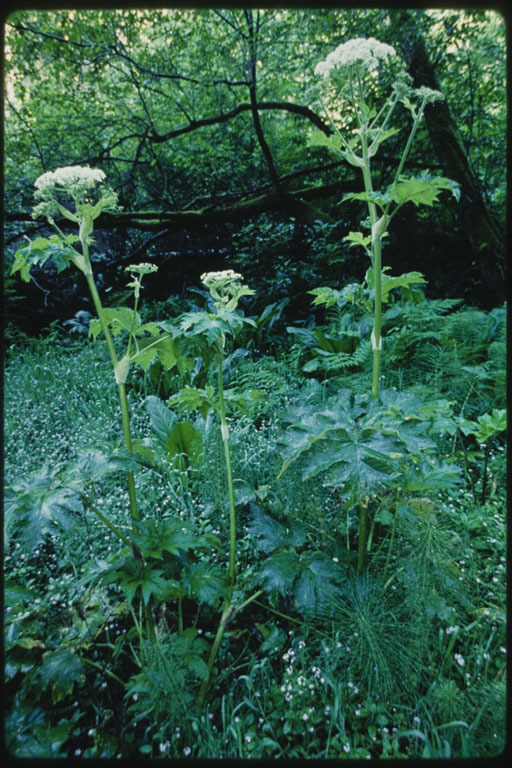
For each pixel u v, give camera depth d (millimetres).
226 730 1389
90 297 7473
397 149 6691
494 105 6594
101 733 1436
